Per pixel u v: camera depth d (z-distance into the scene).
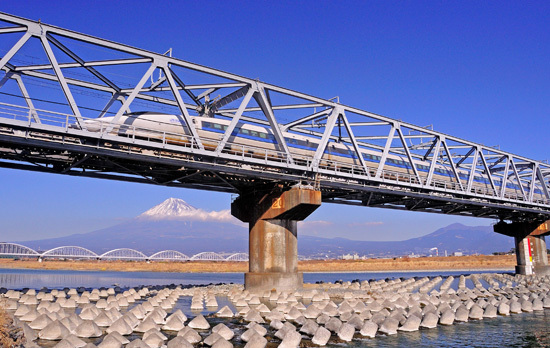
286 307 27.86
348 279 87.12
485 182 63.38
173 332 21.64
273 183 37.41
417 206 55.09
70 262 148.25
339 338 21.17
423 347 19.95
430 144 61.16
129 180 34.78
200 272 132.25
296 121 41.44
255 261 37.78
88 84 34.44
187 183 38.16
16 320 21.89
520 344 20.83
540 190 75.25
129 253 158.50
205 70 31.14
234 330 22.55
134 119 32.25
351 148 46.09
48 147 25.61
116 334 18.12
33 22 25.16
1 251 167.88
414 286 49.62
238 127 37.12
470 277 69.75
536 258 71.31
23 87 30.77
